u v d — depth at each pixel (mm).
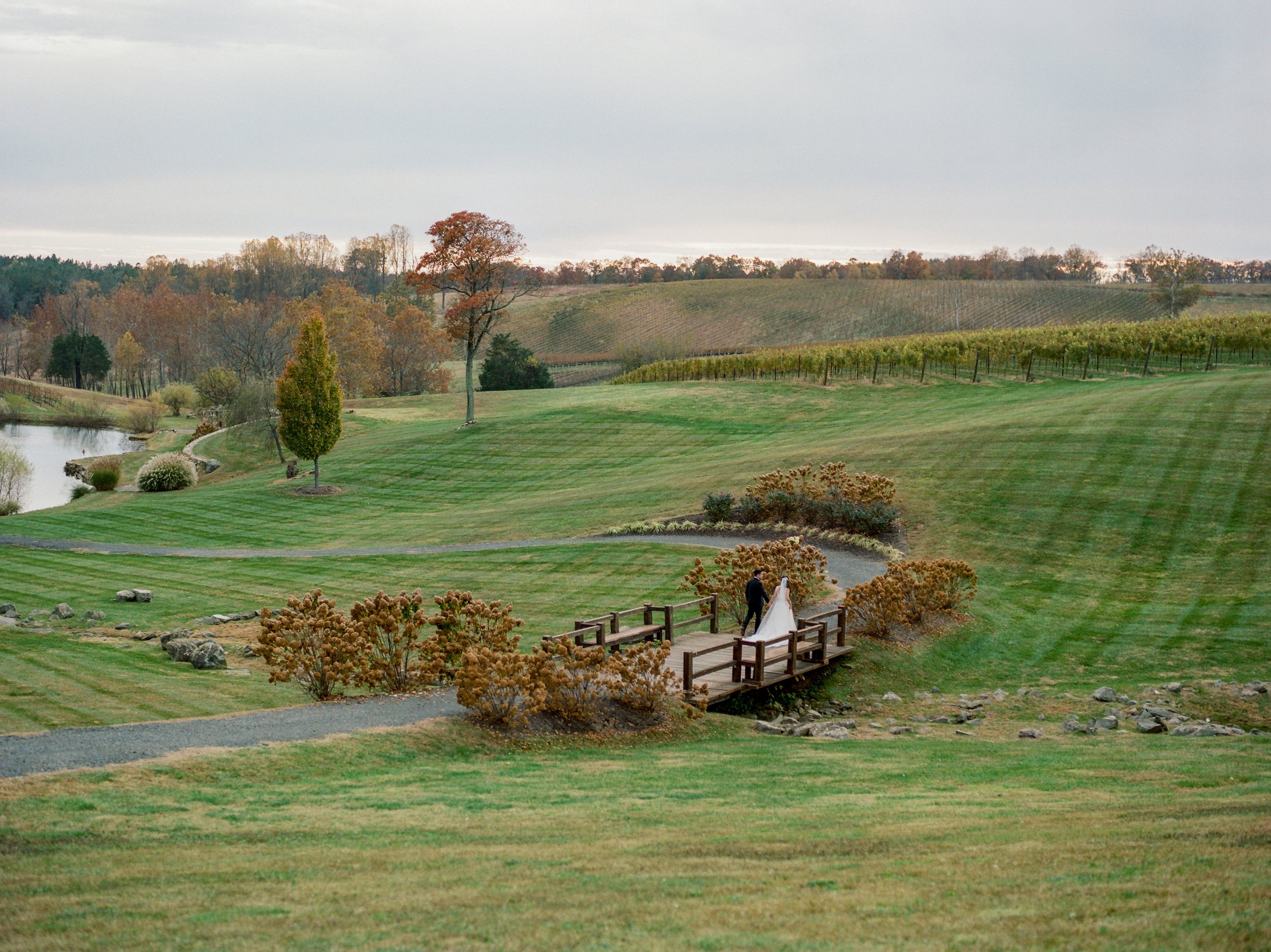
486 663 13828
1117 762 12867
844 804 10016
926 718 17422
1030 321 139125
